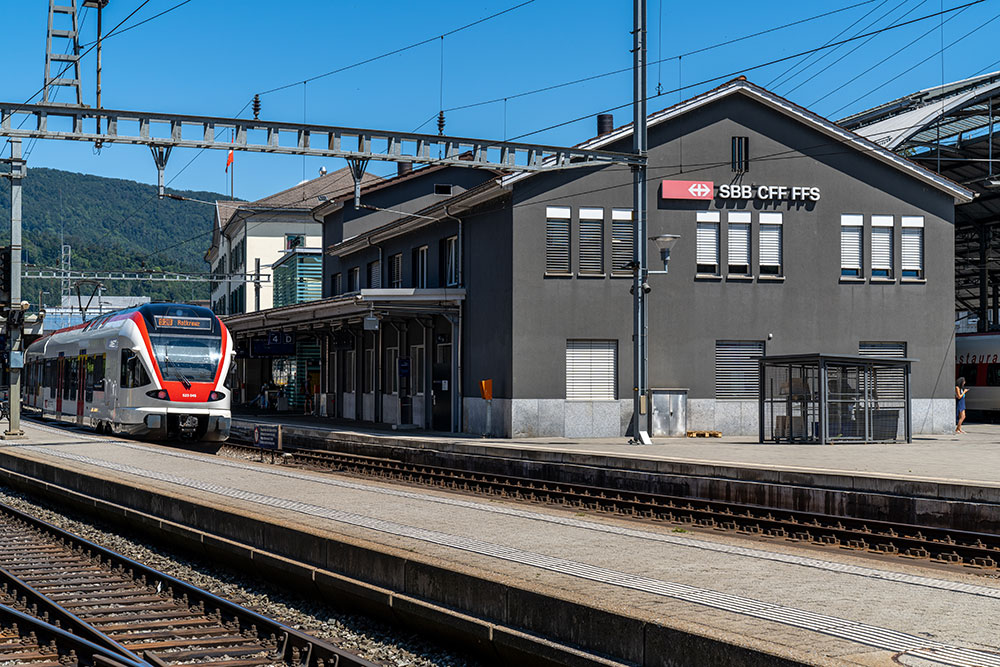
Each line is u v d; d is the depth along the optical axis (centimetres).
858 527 1645
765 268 3253
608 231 3148
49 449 2522
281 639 936
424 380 3641
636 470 2177
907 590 895
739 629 739
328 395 4622
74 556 1455
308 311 3734
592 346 3136
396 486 1694
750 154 3253
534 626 838
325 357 4719
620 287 3152
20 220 2819
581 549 1091
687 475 2053
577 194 3138
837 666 638
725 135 3238
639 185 2616
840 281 3284
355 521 1277
